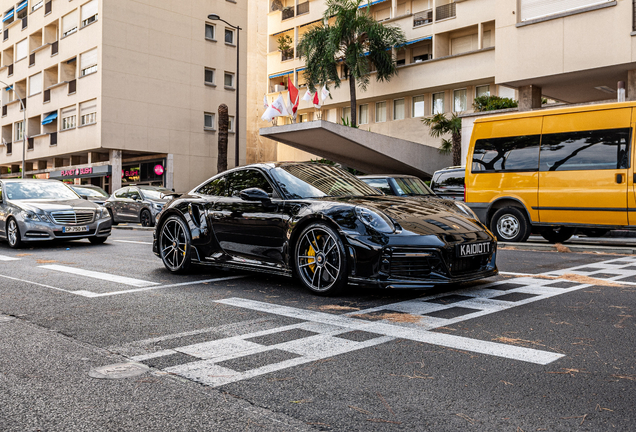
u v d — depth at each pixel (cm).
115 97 3200
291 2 3966
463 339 356
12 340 371
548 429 223
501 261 772
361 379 284
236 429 225
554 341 351
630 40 1584
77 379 290
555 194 966
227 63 3725
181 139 3481
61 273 691
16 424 233
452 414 239
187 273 676
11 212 1059
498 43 1847
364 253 475
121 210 1952
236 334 378
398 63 3200
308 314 436
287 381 282
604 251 903
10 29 4331
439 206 561
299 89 3706
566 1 1706
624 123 898
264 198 548
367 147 2442
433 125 2892
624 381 277
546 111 991
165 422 233
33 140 3975
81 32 3338
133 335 380
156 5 3362
